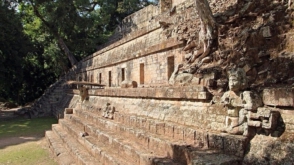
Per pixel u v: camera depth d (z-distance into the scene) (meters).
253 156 5.25
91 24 38.12
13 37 28.23
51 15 34.78
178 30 13.08
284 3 8.57
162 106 9.20
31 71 38.81
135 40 18.73
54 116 27.14
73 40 39.00
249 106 5.69
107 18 41.69
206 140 6.36
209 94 7.16
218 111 6.70
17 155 12.54
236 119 6.08
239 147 5.53
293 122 5.02
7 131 19.00
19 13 36.53
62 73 39.66
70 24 36.47
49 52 36.78
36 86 39.56
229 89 6.64
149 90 9.96
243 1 10.11
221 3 11.48
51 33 37.62
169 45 13.33
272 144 5.10
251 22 9.30
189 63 11.12
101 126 11.86
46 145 14.33
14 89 37.34
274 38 8.12
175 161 6.49
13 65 29.30
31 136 16.86
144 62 16.47
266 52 8.06
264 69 7.75
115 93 12.86
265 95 5.75
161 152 7.22
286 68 7.16
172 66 13.62
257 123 5.48
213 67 9.11
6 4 28.95
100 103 14.65
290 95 5.10
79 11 38.97
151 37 16.22
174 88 8.50
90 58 30.45
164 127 8.04
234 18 9.86
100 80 26.75
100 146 9.64
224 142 5.87
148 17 28.19
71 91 24.97
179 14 13.46
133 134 8.86
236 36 9.47
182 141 7.07
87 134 11.82
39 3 34.25
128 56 18.84
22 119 25.56
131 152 7.73
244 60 8.41
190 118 7.62
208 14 10.30
